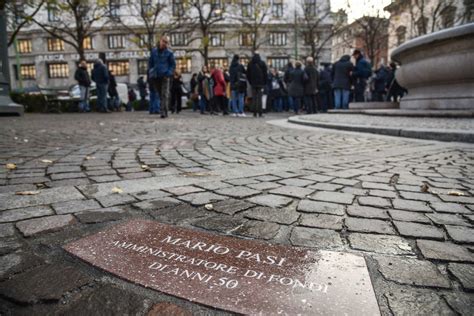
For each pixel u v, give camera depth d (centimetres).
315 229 192
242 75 1337
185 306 120
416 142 555
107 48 4328
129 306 121
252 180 298
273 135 648
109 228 187
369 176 317
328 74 1616
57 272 143
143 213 214
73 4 2130
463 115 784
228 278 136
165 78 1097
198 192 260
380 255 161
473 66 823
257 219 207
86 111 1648
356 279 136
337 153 452
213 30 4303
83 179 297
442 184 289
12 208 221
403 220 205
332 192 263
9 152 435
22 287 133
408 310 120
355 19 3183
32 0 1977
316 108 1616
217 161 388
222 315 115
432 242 175
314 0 4162
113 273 140
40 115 1420
